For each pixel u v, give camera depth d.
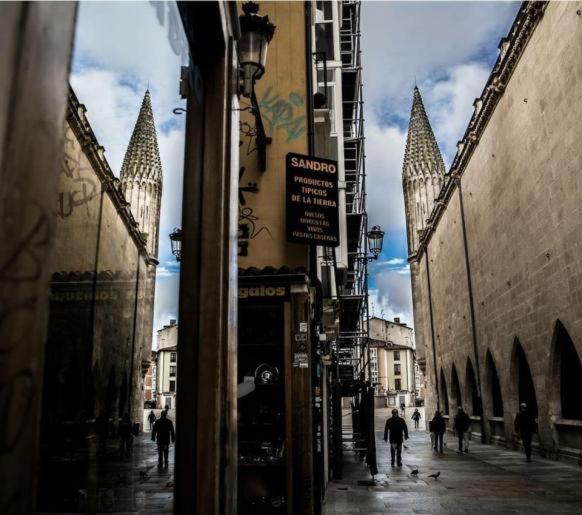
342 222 14.67
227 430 2.68
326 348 12.14
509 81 20.69
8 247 0.86
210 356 2.63
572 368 16.88
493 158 23.08
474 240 26.94
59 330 2.07
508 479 13.71
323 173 8.07
